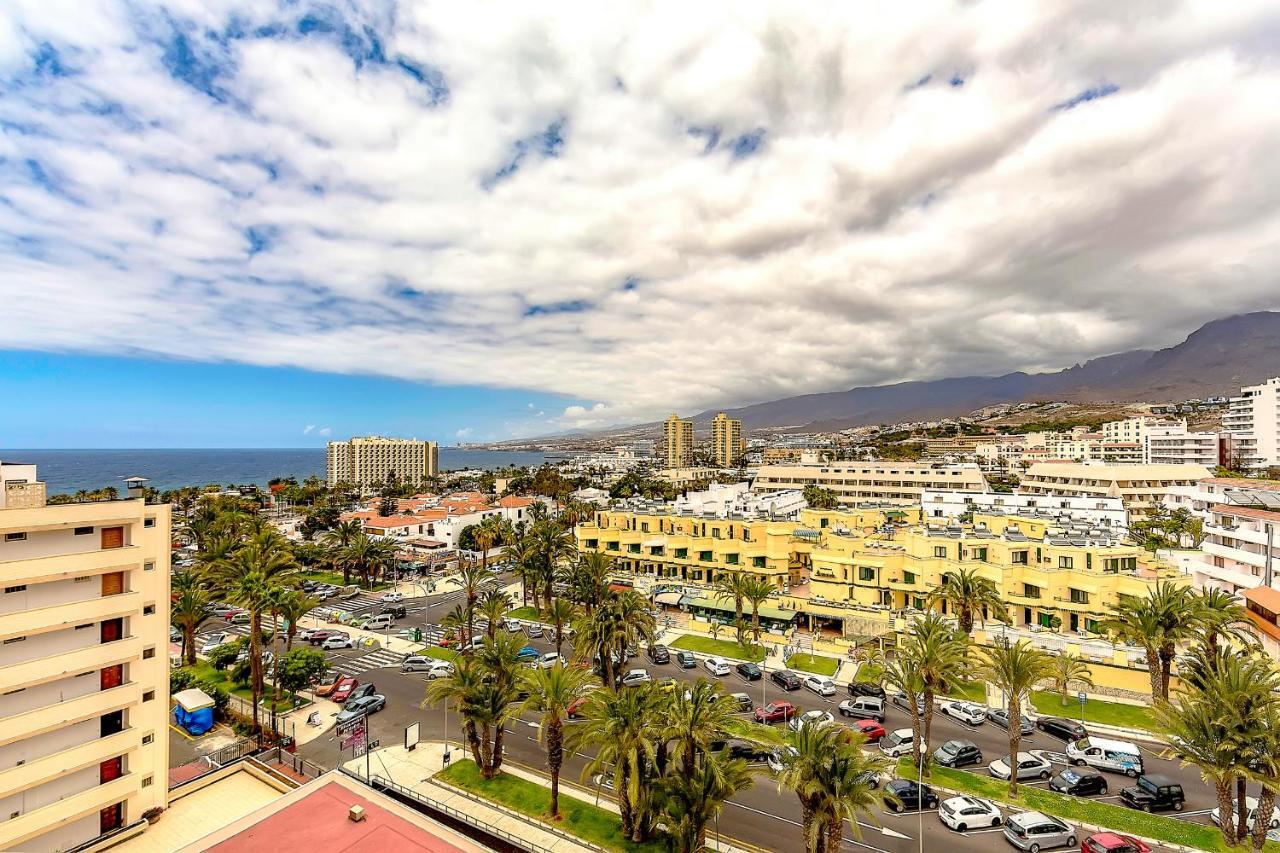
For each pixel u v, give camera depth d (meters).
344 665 68.69
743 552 99.81
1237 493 85.38
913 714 44.47
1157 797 40.38
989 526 94.81
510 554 95.00
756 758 45.62
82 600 35.91
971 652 60.00
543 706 39.75
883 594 82.00
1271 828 37.47
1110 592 69.56
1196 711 36.41
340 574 116.25
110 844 35.69
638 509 116.69
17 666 32.81
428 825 29.89
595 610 57.84
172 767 45.78
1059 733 51.12
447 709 56.72
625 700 36.56
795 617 81.31
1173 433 193.50
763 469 185.75
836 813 30.28
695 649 74.06
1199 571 84.00
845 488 173.25
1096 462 190.62
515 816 39.94
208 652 68.75
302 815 30.50
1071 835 36.47
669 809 33.88
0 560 33.56
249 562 63.19
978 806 39.09
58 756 34.16
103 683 37.09
